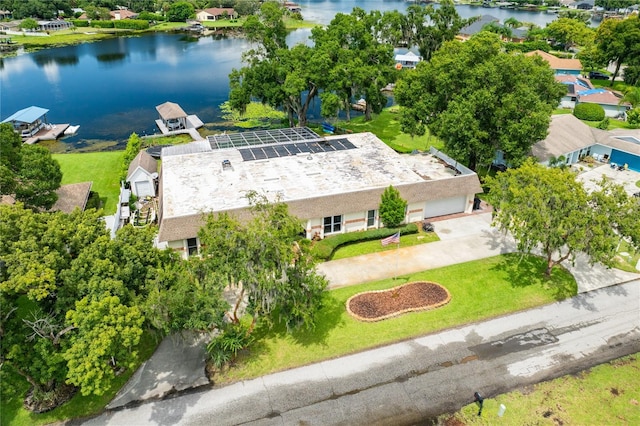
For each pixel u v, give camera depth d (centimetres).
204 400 2527
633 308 3262
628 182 5275
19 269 2198
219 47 14125
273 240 2453
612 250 3012
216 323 2561
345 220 4075
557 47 12838
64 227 2527
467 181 4391
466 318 3133
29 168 3781
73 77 10481
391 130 7056
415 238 4103
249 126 7369
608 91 8250
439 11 10038
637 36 8750
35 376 2292
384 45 6881
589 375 2705
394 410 2473
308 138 5459
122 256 2586
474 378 2675
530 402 2527
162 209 3728
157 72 10988
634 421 2427
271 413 2450
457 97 4769
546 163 5259
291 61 6519
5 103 8538
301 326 3014
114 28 16638
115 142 6756
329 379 2661
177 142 6588
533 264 3716
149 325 2673
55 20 16450
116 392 2573
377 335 2973
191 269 2616
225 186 4109
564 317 3169
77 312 2211
